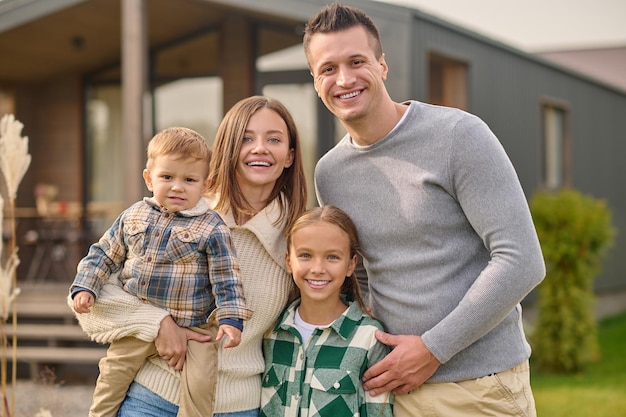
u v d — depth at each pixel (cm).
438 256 255
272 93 932
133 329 246
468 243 256
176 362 247
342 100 259
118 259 258
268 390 267
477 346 255
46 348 729
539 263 243
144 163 692
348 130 269
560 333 833
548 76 1192
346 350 260
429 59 919
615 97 1480
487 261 259
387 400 258
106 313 251
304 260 263
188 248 249
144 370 254
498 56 1032
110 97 1031
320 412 256
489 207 244
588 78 1322
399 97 794
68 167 1031
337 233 262
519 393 258
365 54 256
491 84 1013
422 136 257
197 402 244
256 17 910
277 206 277
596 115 1394
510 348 259
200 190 257
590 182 1361
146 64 698
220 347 258
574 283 843
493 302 239
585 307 845
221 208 268
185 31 946
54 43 883
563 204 848
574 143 1296
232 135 268
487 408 254
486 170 245
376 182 266
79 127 1023
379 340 259
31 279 988
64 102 1030
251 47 930
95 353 708
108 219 1009
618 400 668
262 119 269
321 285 263
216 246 250
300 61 920
